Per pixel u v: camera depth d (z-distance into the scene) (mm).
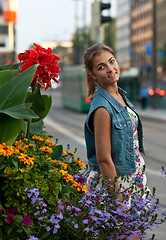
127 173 2809
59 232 2471
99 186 2898
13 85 2512
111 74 2840
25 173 2523
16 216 2389
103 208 2598
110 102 2783
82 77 30094
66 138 15461
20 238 2402
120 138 2760
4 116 2502
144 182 2920
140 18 121188
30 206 2488
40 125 3260
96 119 2736
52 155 3129
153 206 2783
